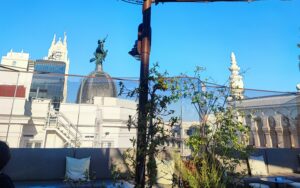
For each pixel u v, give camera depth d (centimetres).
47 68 5053
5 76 2133
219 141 378
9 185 202
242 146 378
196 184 349
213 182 344
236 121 397
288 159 1166
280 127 2231
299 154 1192
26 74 2222
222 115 390
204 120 399
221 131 381
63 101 2570
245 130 388
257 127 2350
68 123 2478
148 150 282
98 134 2609
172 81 332
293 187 777
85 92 3103
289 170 1145
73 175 831
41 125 2352
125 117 2714
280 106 2236
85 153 904
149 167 286
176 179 403
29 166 839
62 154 887
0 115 2056
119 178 305
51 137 2369
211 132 389
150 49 342
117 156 920
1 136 2042
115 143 2633
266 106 2345
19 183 793
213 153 375
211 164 367
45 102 2403
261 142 2327
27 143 2258
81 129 2612
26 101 2305
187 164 401
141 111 296
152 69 316
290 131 2173
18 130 2095
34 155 855
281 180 806
